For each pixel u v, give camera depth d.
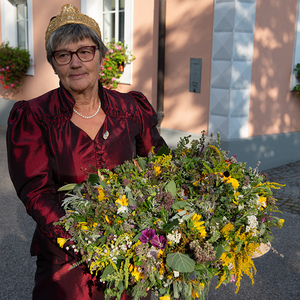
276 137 6.24
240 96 5.67
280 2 5.93
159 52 6.43
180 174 1.64
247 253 1.54
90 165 1.69
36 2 8.98
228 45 5.49
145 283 1.40
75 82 1.63
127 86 7.21
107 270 1.38
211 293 3.07
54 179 1.69
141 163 1.74
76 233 1.46
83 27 1.61
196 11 5.93
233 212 1.53
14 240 3.88
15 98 10.13
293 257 3.60
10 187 5.50
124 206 1.44
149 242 1.37
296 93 6.50
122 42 7.23
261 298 3.00
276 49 6.04
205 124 6.02
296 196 5.01
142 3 6.69
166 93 6.59
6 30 10.02
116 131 1.79
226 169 1.66
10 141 1.62
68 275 1.62
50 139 1.66
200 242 1.41
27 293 3.03
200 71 5.98
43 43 9.00
